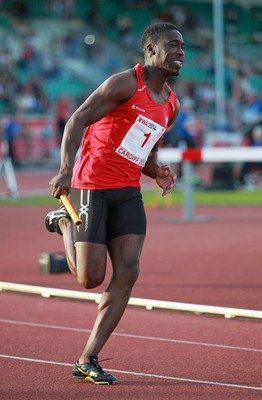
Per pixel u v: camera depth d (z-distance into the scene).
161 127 11.17
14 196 42.72
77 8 80.50
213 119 65.88
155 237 27.19
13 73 69.44
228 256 22.86
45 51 74.88
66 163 10.62
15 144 61.56
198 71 79.06
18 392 10.72
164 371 11.79
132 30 82.50
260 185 46.84
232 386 10.97
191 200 31.66
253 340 13.76
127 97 10.88
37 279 19.72
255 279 19.33
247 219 31.97
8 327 14.85
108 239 11.24
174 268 21.05
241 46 83.50
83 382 11.19
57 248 25.12
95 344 11.17
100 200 11.05
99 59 75.94
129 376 11.52
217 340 13.78
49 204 39.31
